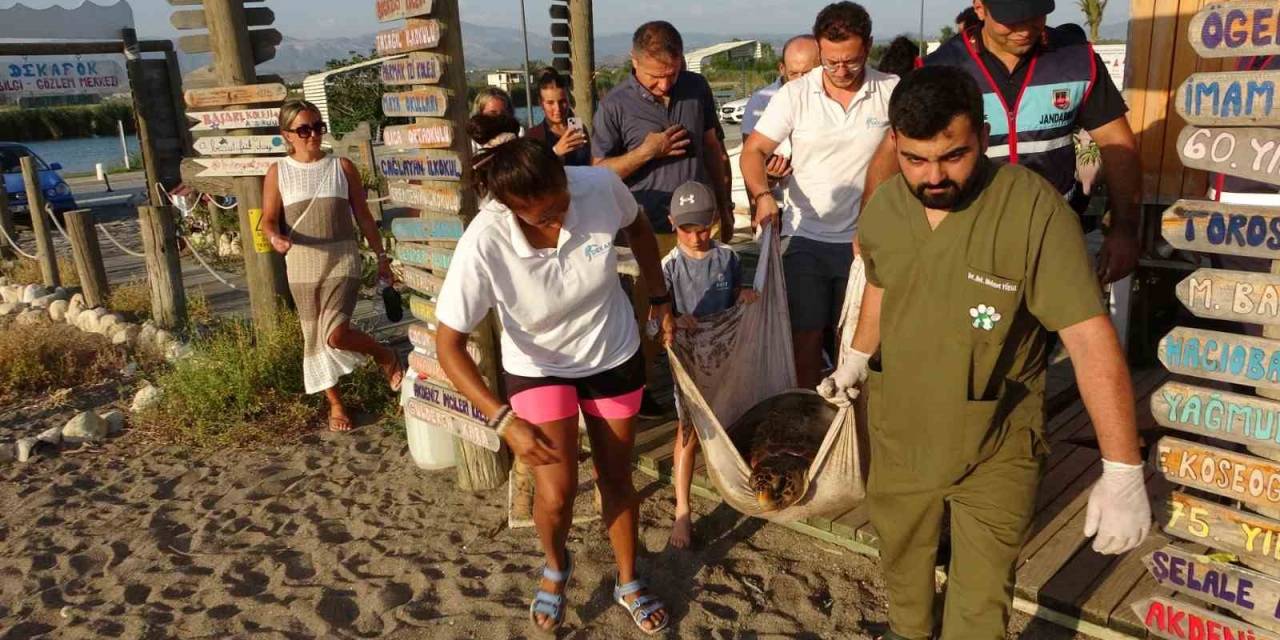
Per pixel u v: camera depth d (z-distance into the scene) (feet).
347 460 16.90
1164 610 8.95
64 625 11.94
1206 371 8.10
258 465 16.89
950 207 7.48
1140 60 14.65
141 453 17.74
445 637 11.16
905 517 8.71
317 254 17.07
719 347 12.38
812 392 12.40
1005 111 11.03
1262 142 7.43
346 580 12.67
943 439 8.11
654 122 15.66
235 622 11.75
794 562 12.29
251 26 20.85
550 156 8.89
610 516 10.93
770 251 12.76
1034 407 8.20
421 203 13.93
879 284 8.58
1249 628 8.35
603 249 9.70
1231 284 7.81
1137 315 16.78
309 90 73.20
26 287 29.63
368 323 25.26
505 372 10.32
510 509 13.78
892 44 18.72
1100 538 7.38
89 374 22.29
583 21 28.84
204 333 23.84
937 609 10.84
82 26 33.53
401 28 13.34
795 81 13.69
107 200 62.49
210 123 20.06
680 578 12.08
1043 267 7.35
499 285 9.32
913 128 7.04
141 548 13.94
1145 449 13.46
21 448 17.63
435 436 15.93
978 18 11.46
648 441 15.49
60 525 14.84
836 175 13.58
